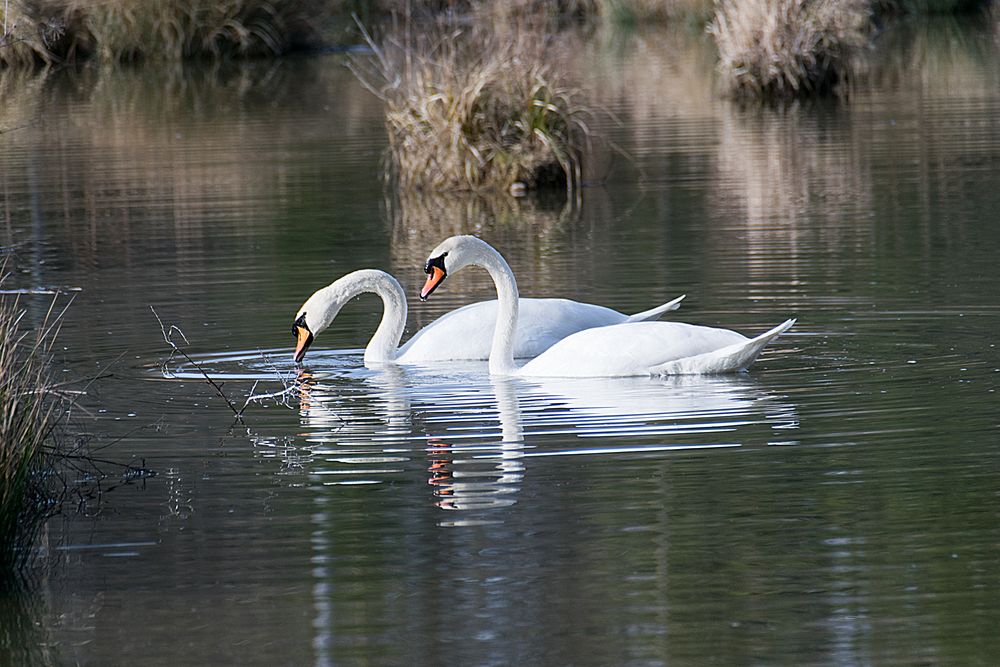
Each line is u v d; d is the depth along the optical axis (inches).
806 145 1186.0
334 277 761.6
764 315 639.8
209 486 425.4
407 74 1159.0
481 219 952.3
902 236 808.9
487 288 744.3
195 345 618.2
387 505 402.9
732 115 1386.6
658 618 324.5
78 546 380.2
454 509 397.7
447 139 1087.0
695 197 986.1
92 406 519.8
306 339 595.2
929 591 334.0
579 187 1067.9
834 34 1521.9
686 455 439.8
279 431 484.4
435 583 346.9
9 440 379.6
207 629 326.3
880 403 491.5
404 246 856.3
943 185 973.2
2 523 370.0
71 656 315.3
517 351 597.6
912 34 1998.0
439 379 559.8
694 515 387.2
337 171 1141.7
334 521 391.2
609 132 1306.6
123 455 458.9
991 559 350.9
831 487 406.3
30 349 603.2
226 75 1782.7
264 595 343.6
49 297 716.0
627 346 546.3
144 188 1075.9
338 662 308.0
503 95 1099.3
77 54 1914.4
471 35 1689.2
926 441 446.3
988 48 1820.9
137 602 342.6
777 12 1496.1
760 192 989.8
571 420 484.7
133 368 578.2
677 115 1395.2
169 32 1894.7
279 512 400.2
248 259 814.5
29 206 1011.9
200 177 1120.2
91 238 888.9
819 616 323.0
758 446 446.9
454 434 473.1
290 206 1001.5
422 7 2043.6
